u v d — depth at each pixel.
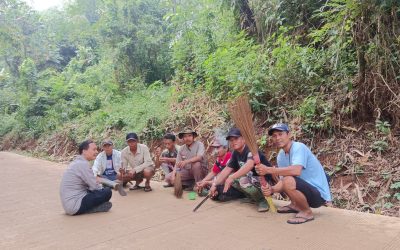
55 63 19.19
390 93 4.66
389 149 4.49
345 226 3.22
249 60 6.27
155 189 5.13
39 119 11.95
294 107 5.63
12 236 3.42
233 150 4.07
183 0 10.81
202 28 8.66
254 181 3.84
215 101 7.06
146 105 8.60
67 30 20.73
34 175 6.77
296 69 5.83
